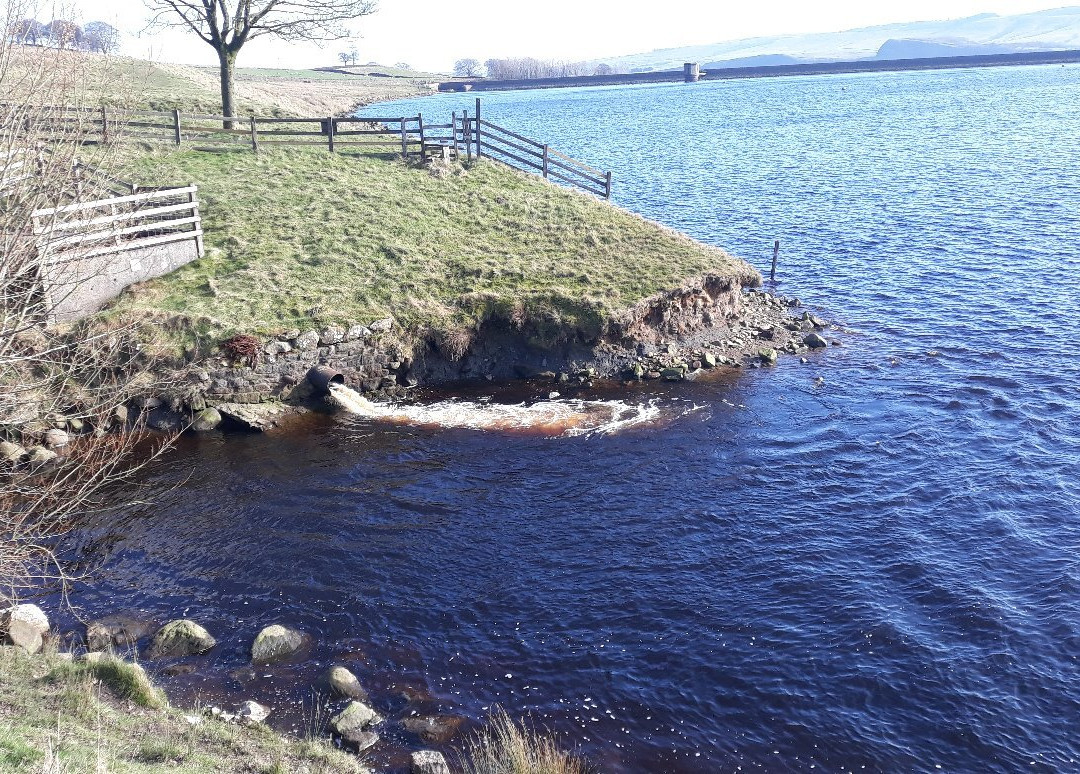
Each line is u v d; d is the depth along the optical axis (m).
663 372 28.91
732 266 34.09
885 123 97.94
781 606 17.17
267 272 30.33
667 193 58.94
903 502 20.83
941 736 14.02
